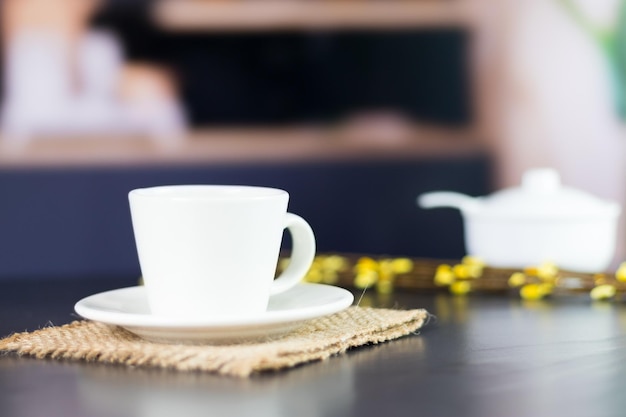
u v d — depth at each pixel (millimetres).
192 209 735
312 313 730
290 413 580
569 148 2717
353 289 1207
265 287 771
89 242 2586
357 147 2660
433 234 2689
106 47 2574
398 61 2656
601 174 2725
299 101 2641
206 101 2611
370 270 1214
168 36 2592
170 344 751
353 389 642
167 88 2594
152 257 756
